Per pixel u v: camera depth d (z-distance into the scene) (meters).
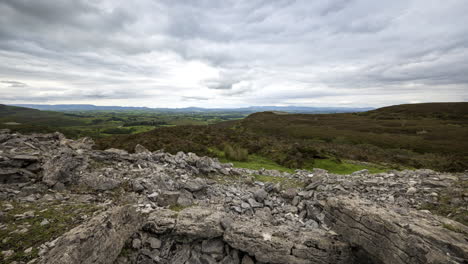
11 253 5.54
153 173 13.35
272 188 14.41
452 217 8.99
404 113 104.69
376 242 7.07
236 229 8.38
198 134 39.03
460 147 42.75
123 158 14.95
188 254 8.16
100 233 6.38
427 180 12.63
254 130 73.31
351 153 34.19
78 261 5.45
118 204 9.36
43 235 6.39
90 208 8.45
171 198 10.52
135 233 7.94
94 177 11.01
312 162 26.12
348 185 13.32
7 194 8.30
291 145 34.22
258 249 7.89
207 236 8.30
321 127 74.88
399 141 50.06
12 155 10.41
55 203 8.42
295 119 97.88
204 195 12.80
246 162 26.14
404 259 6.27
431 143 47.09
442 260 5.57
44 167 10.70
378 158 32.16
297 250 7.79
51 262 5.14
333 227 8.84
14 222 6.72
